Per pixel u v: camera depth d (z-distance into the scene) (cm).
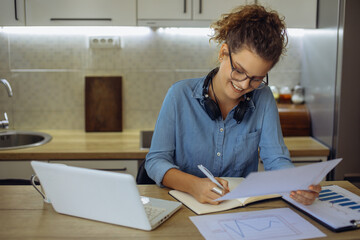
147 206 116
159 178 133
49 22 234
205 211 115
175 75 271
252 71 115
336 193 129
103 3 234
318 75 246
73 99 270
